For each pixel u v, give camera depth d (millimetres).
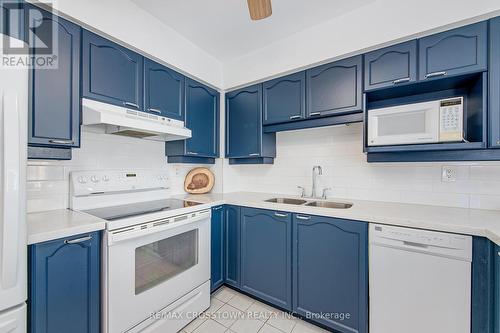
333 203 1944
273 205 1838
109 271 1256
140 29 1686
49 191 1538
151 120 1772
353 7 1658
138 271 1406
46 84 1268
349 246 1500
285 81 2104
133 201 1933
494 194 1534
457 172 1645
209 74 2324
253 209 1966
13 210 923
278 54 2086
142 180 1987
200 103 2281
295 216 1729
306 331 1619
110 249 1260
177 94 2037
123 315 1303
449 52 1390
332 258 1566
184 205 1836
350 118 1784
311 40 1890
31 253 1029
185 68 2053
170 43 1913
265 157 2342
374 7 1601
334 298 1562
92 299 1226
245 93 2383
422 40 1473
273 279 1847
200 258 1825
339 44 1746
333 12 1711
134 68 1701
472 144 1325
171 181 2334
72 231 1145
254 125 2309
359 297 1464
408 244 1304
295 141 2385
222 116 2547
